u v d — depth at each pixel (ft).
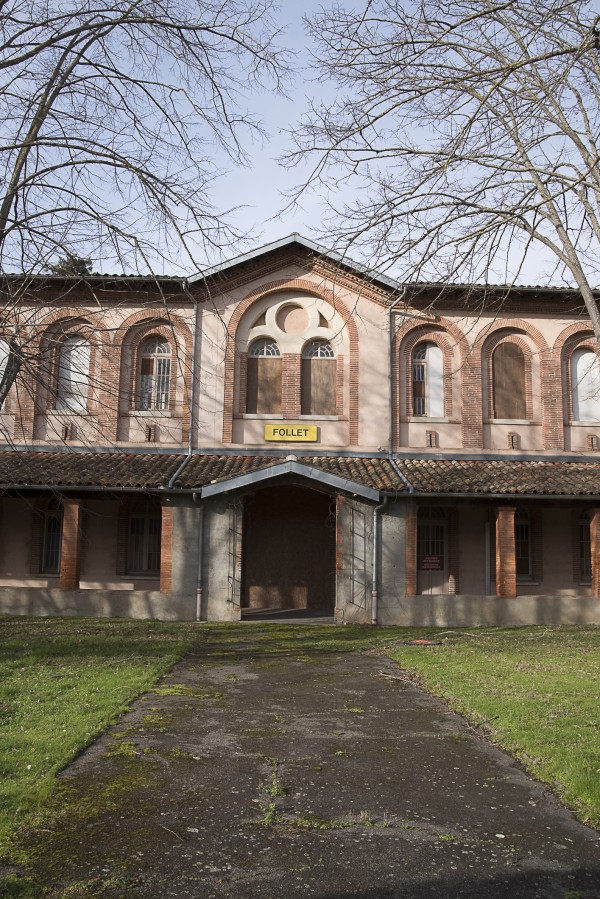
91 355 70.79
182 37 41.68
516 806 20.72
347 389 71.51
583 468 69.15
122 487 61.93
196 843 17.79
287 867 16.66
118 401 70.64
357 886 15.85
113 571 71.92
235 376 71.51
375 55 37.14
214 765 23.73
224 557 64.13
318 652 48.01
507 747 26.14
